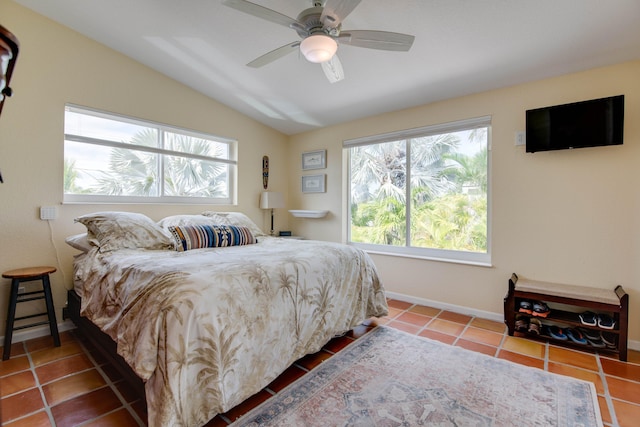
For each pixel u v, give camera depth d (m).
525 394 1.71
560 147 2.39
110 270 1.93
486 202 2.96
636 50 2.12
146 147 3.09
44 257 2.50
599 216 2.35
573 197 2.45
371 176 3.78
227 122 3.77
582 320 2.28
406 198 3.46
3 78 0.62
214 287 1.51
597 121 2.25
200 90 3.45
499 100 2.77
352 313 2.40
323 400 1.66
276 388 1.77
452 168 3.15
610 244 2.32
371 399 1.67
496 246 2.81
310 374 1.91
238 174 3.90
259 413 1.56
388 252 3.58
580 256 2.43
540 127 2.47
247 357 1.57
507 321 2.50
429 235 3.32
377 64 2.62
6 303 2.34
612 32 1.97
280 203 4.09
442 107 3.12
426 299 3.24
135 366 1.34
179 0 2.18
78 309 2.33
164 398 1.26
